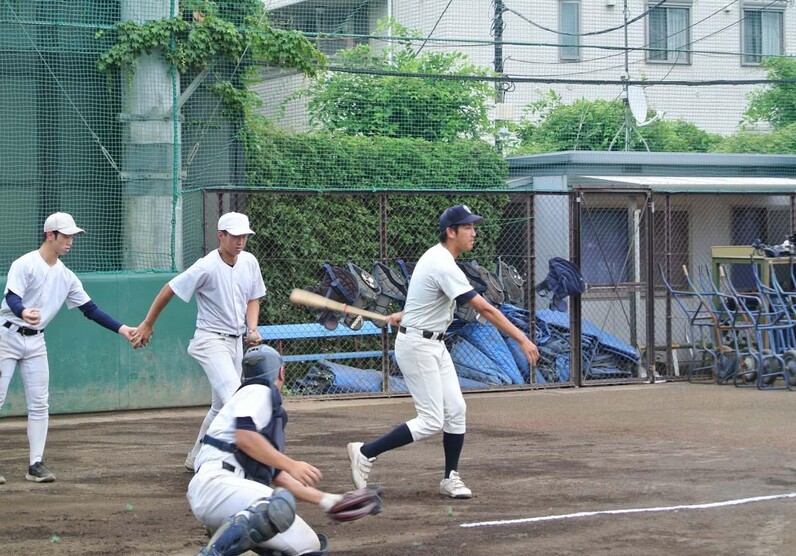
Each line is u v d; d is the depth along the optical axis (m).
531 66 34.41
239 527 6.78
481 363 20.95
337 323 19.08
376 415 17.52
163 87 18.67
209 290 11.84
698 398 19.36
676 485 11.58
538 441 14.70
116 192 18.83
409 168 22.70
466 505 10.66
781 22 36.94
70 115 18.59
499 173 23.69
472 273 20.39
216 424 7.33
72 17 18.75
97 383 17.58
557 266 20.77
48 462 13.27
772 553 8.71
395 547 9.03
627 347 22.11
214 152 20.03
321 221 21.39
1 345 11.80
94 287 17.48
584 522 9.84
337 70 22.69
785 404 18.42
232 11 20.30
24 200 18.55
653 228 21.89
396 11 31.88
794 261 22.30
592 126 30.41
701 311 24.53
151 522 10.02
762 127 31.09
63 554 8.89
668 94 33.62
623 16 35.47
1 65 18.30
